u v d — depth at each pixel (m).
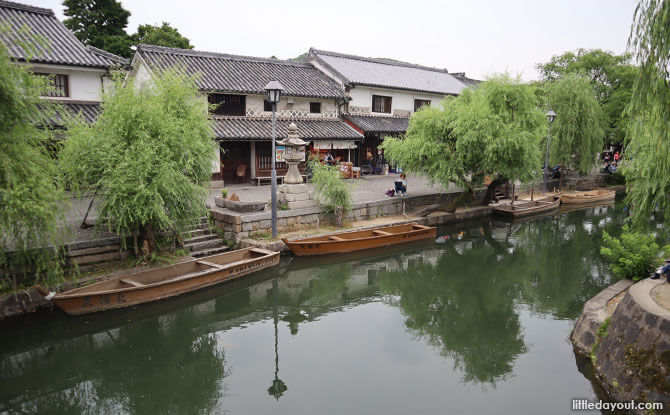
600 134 23.44
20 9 15.84
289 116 21.33
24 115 6.71
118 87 9.68
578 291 11.28
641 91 6.03
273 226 12.98
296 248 12.65
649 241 8.81
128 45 26.52
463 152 16.16
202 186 11.16
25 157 6.79
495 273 12.95
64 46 15.31
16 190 6.59
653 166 6.44
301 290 11.38
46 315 8.48
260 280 11.55
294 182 14.48
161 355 7.98
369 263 13.84
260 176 19.89
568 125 22.81
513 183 19.88
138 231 10.44
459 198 18.48
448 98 18.48
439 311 10.14
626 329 6.15
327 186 14.59
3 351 7.84
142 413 6.28
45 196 7.21
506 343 8.27
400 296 11.09
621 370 5.91
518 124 15.91
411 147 16.78
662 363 5.32
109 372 7.41
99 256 10.12
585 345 7.19
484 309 10.24
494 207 19.80
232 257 11.53
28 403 6.53
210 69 19.28
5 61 6.36
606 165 29.09
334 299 10.78
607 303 7.83
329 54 26.17
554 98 23.41
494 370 7.25
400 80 27.02
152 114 9.48
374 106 25.28
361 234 14.48
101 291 8.47
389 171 26.19
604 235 9.13
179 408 6.41
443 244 15.81
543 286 11.75
